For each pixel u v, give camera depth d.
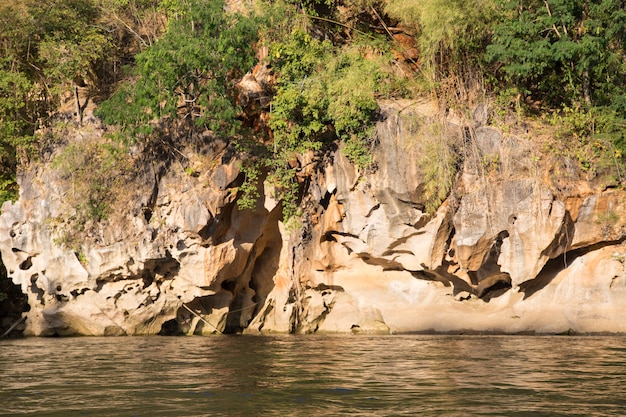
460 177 27.55
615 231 26.86
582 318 26.64
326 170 29.52
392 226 28.22
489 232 26.92
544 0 29.34
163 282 29.80
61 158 30.11
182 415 10.60
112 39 34.59
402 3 29.84
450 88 29.05
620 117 28.73
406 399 11.71
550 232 26.44
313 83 29.11
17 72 32.44
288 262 30.55
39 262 29.89
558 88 29.80
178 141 30.03
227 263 29.19
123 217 29.36
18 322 30.41
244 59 28.69
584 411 10.70
